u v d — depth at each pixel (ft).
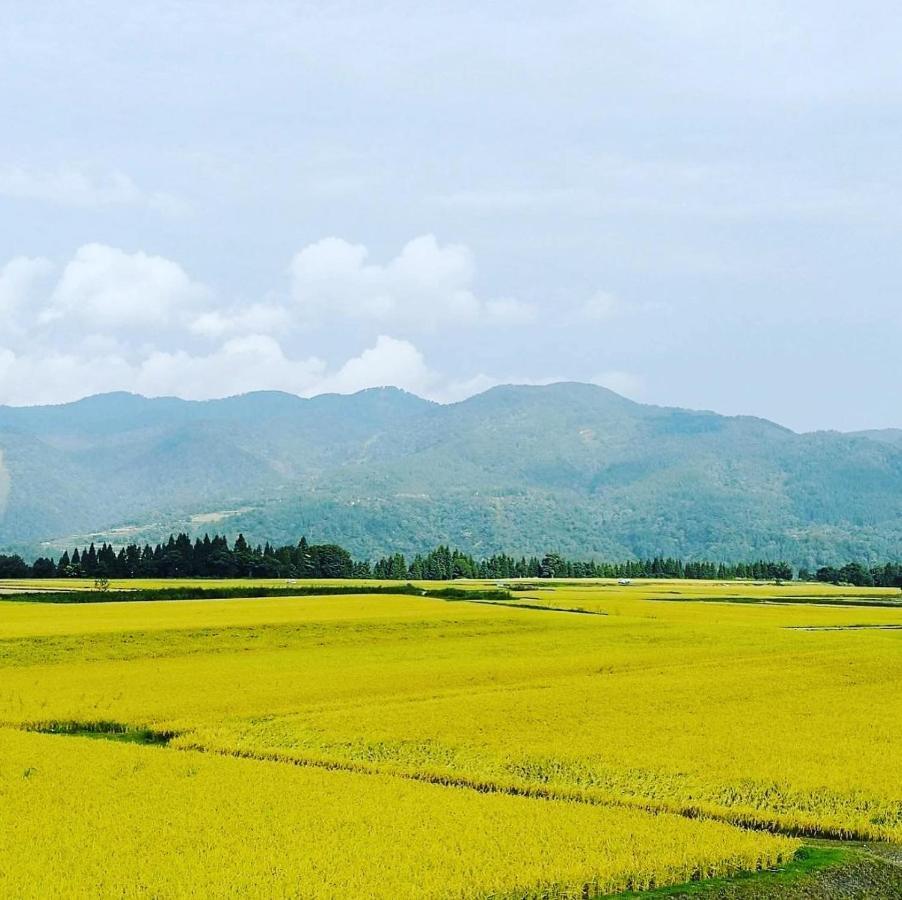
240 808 87.04
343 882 68.69
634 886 72.79
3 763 104.58
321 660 206.49
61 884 66.80
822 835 88.53
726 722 133.28
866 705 149.18
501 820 84.69
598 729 127.65
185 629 235.40
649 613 355.36
